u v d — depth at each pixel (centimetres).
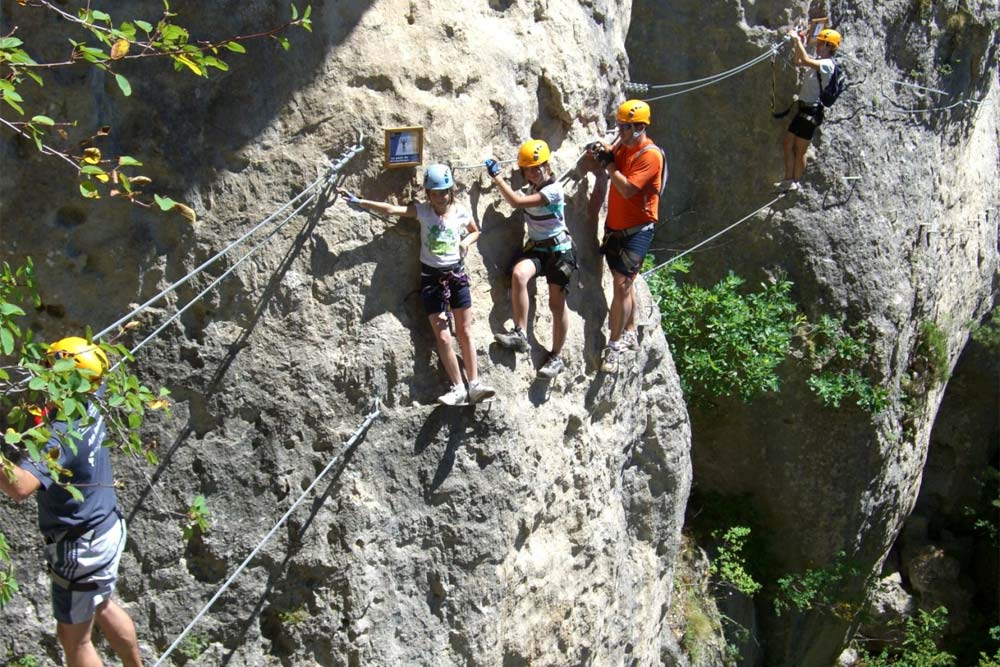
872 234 1444
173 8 612
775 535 1519
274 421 667
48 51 589
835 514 1494
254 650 681
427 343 704
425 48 684
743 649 1426
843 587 1552
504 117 726
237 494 668
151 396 478
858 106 1430
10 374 609
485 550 728
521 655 780
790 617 1507
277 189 647
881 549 1611
